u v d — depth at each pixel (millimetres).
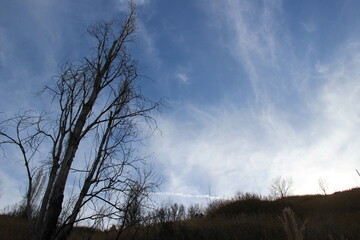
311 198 22688
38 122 5668
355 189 22328
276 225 11867
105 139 7102
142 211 8125
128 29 7848
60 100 6246
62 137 6000
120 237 10992
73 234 7582
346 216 13031
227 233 11055
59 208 5258
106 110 6645
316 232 9742
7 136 5262
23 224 12070
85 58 6977
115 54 7402
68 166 5637
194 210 19109
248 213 17047
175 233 11297
